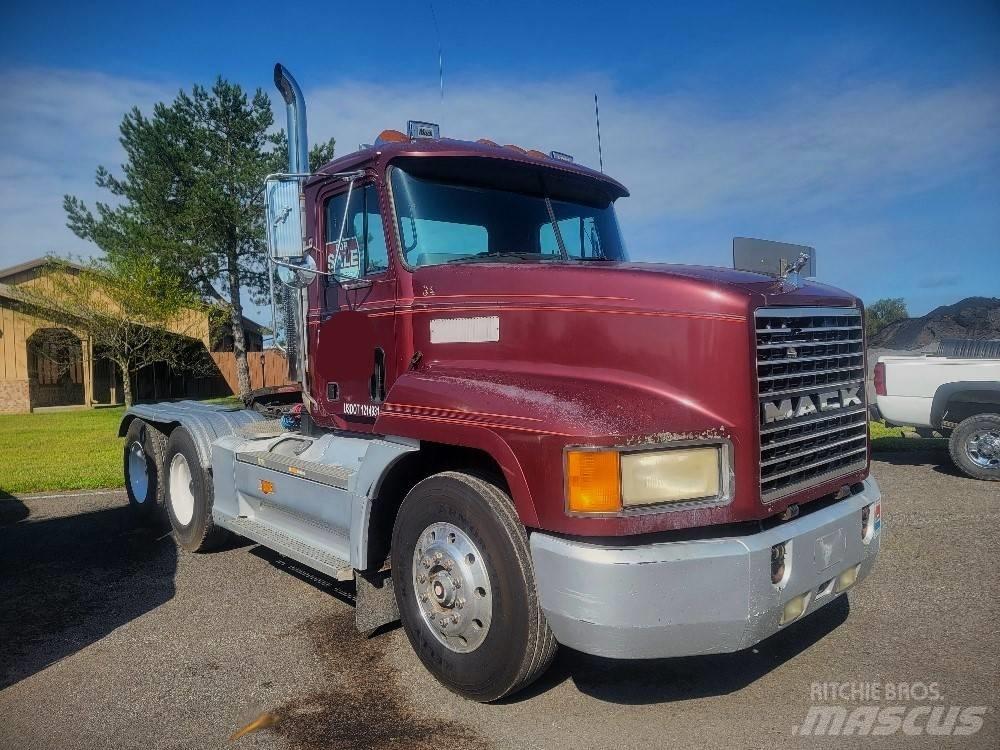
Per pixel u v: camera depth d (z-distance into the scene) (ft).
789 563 11.09
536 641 11.37
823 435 12.37
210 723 11.84
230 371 110.63
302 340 17.97
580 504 10.32
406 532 13.10
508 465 11.18
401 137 15.70
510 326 12.84
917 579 17.60
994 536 20.95
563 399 11.16
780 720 11.52
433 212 14.99
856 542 12.57
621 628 10.14
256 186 86.89
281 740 11.29
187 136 88.99
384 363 15.20
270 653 14.46
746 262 13.66
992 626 14.83
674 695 12.41
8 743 11.35
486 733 11.39
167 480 22.53
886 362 31.50
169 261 86.89
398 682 13.15
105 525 25.05
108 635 15.52
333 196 16.74
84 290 85.71
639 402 11.00
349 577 14.44
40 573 19.77
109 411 86.53
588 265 12.85
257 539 17.44
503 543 11.43
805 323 12.09
